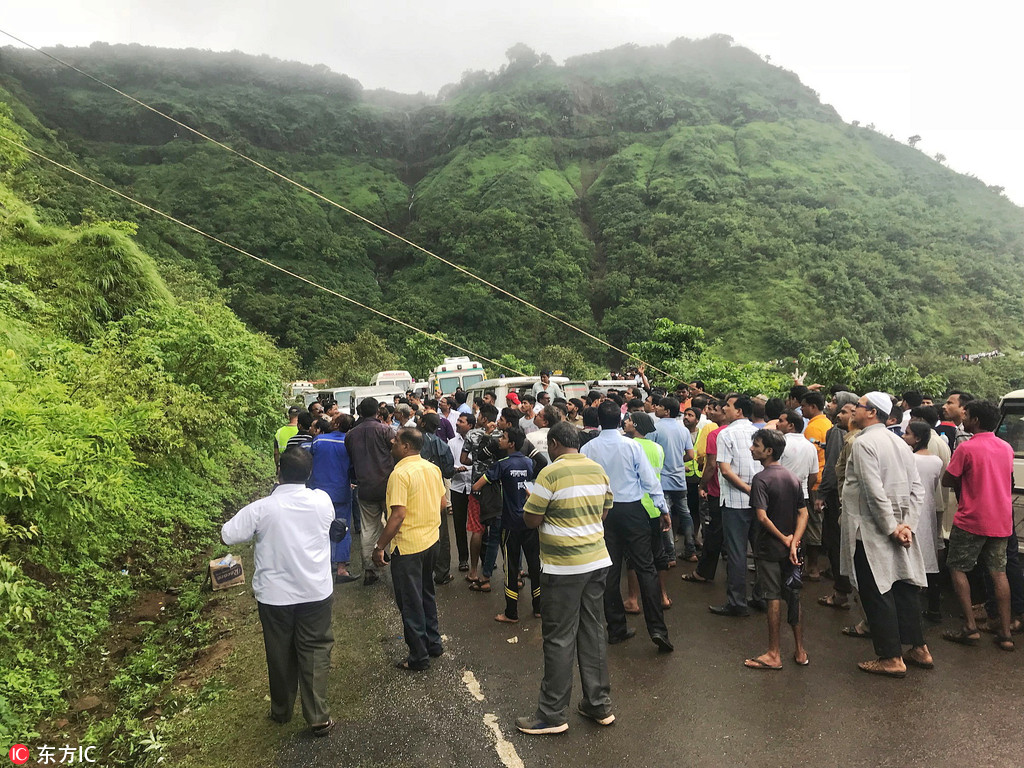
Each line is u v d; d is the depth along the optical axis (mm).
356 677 4156
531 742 3283
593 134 143375
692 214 84938
